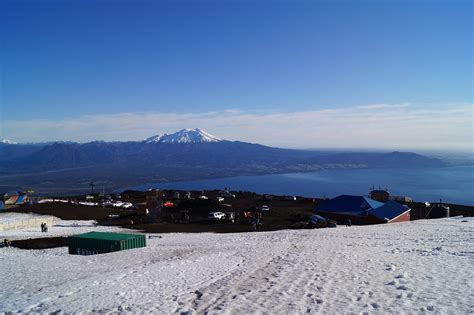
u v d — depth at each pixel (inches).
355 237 1459.2
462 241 1160.8
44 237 2018.9
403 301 507.2
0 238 2004.2
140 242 1533.0
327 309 487.2
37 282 856.9
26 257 1393.9
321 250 1073.5
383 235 1482.5
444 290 550.3
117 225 2465.6
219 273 783.7
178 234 2037.4
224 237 1772.9
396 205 2512.3
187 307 528.7
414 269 706.2
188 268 869.2
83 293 658.8
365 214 2422.5
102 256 1285.7
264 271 770.2
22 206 3314.5
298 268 777.6
